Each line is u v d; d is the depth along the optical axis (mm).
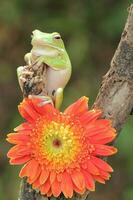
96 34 2273
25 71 1137
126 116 1135
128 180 2201
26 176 1119
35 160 1114
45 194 1121
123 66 1121
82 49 2195
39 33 1140
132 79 1121
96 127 1115
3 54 2354
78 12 2275
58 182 1108
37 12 2295
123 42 1117
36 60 1135
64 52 1143
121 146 1990
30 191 1131
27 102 1126
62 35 2236
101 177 1106
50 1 2297
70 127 1118
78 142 1113
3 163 2166
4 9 2254
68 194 1103
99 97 1135
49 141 1119
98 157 1123
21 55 2350
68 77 1146
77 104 1123
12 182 2066
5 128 2256
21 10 2279
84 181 1104
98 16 2258
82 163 1110
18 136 1119
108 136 1110
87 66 2252
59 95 1139
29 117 1123
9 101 2314
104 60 2283
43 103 1126
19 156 1114
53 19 2266
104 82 1133
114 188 2219
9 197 2039
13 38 2332
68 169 1110
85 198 1137
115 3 2254
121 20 2213
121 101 1128
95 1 2264
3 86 2326
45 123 1121
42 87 1134
